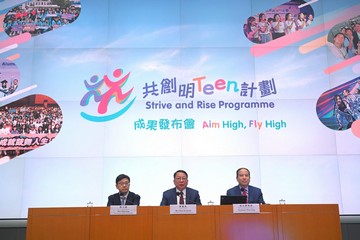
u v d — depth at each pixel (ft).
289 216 11.61
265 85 19.24
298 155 18.58
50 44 19.48
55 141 18.58
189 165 18.52
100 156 18.53
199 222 11.58
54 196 18.12
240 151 18.65
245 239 11.49
